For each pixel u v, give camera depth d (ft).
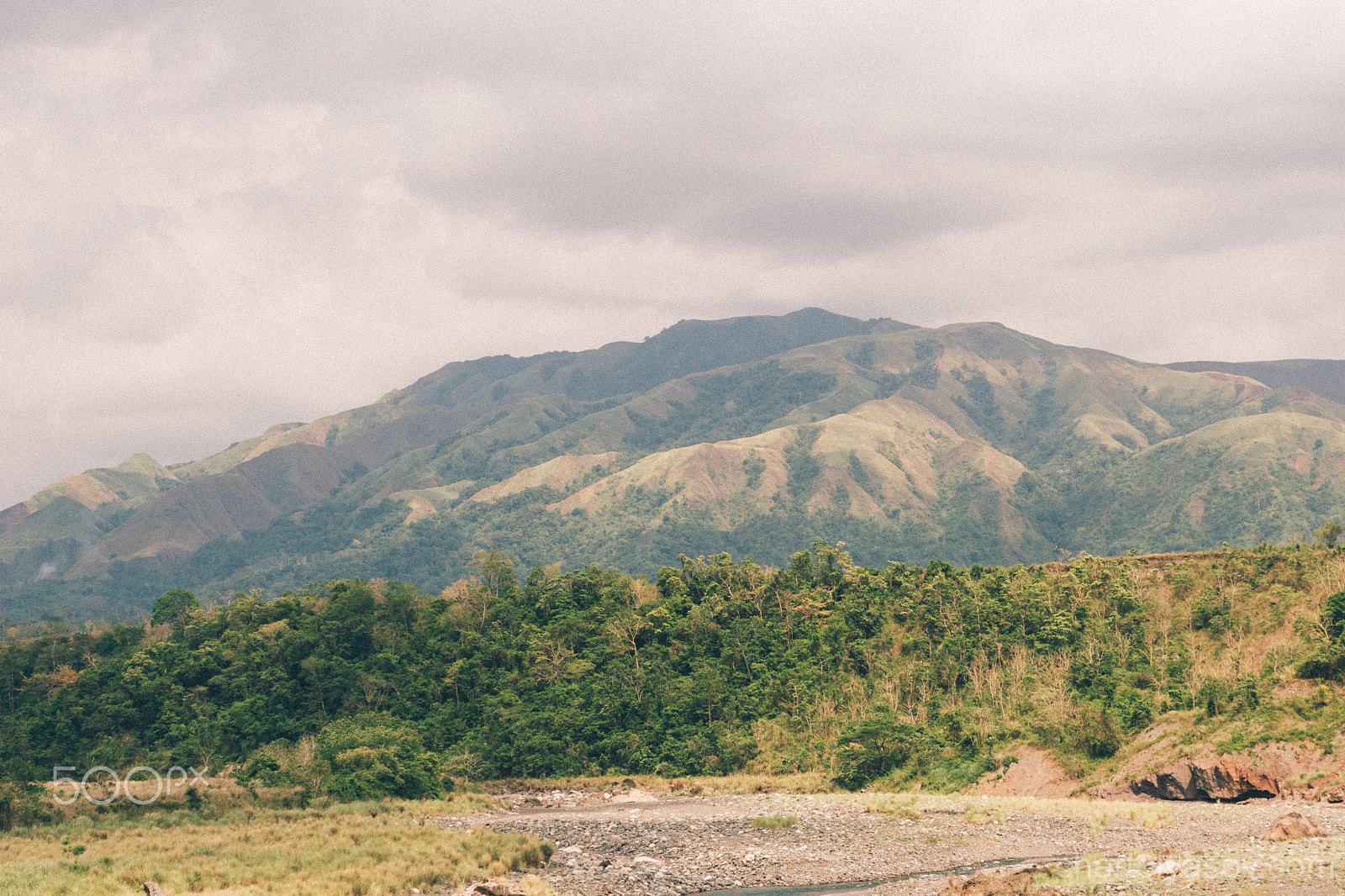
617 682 458.09
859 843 223.92
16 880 180.34
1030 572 452.35
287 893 172.55
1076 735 313.32
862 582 488.44
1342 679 284.61
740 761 392.68
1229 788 261.44
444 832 245.24
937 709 374.84
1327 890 132.16
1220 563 401.49
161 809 302.66
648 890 185.78
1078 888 147.02
